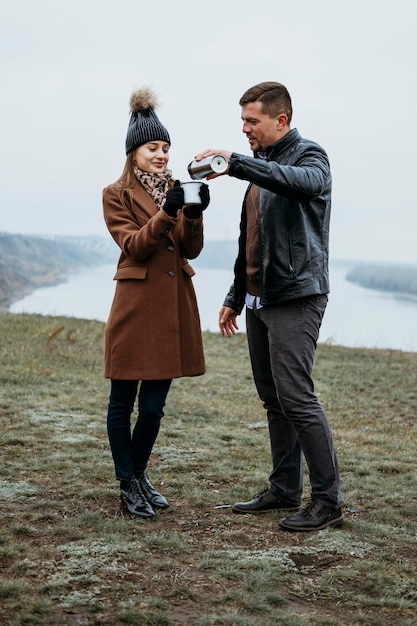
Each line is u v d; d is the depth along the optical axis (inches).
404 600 109.4
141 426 145.6
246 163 126.2
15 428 217.6
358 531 137.6
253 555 124.1
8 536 130.3
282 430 147.8
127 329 141.7
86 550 123.3
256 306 145.1
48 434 212.4
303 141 139.1
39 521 139.5
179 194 133.6
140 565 119.7
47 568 116.4
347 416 287.6
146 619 100.3
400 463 199.9
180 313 145.7
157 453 197.6
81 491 158.1
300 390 137.9
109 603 105.6
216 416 263.1
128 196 144.1
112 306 145.3
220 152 126.7
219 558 122.5
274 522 142.8
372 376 374.9
